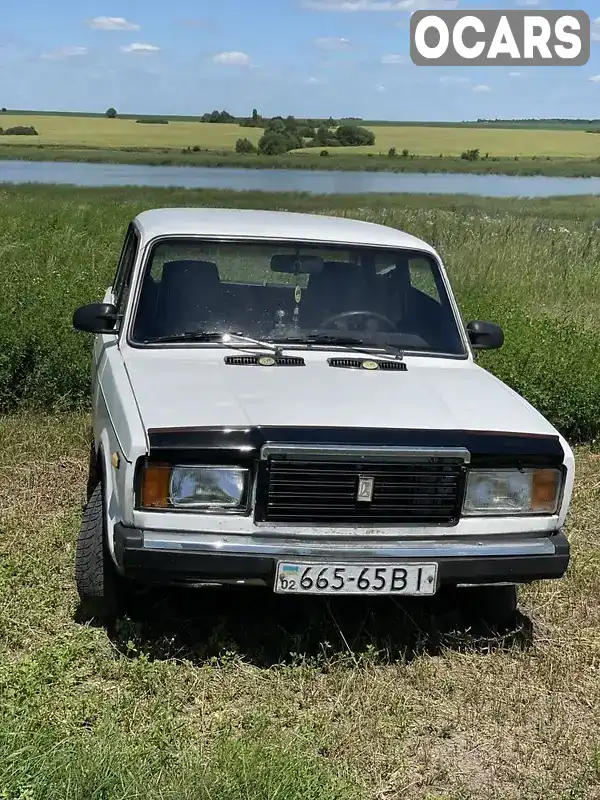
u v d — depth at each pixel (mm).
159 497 3596
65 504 5539
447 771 3312
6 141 97500
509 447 3818
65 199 26266
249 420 3697
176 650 3963
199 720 3496
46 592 4344
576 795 3197
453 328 4914
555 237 17875
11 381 7309
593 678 4047
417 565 3691
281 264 4766
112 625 4152
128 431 3682
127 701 3535
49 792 2801
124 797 2824
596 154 107125
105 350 4734
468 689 3877
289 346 4559
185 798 2879
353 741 3438
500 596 4395
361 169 75500
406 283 4914
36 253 11695
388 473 3697
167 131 123875
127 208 21328
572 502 6176
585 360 8164
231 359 4375
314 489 3654
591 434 7672
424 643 4199
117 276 5961
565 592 4844
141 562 3555
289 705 3637
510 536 3879
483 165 83625
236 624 4270
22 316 7711
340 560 3625
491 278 12914
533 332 8758
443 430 3807
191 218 5012
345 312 4750
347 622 4348
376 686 3812
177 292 4625
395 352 4668
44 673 3623
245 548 3578
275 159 84938
